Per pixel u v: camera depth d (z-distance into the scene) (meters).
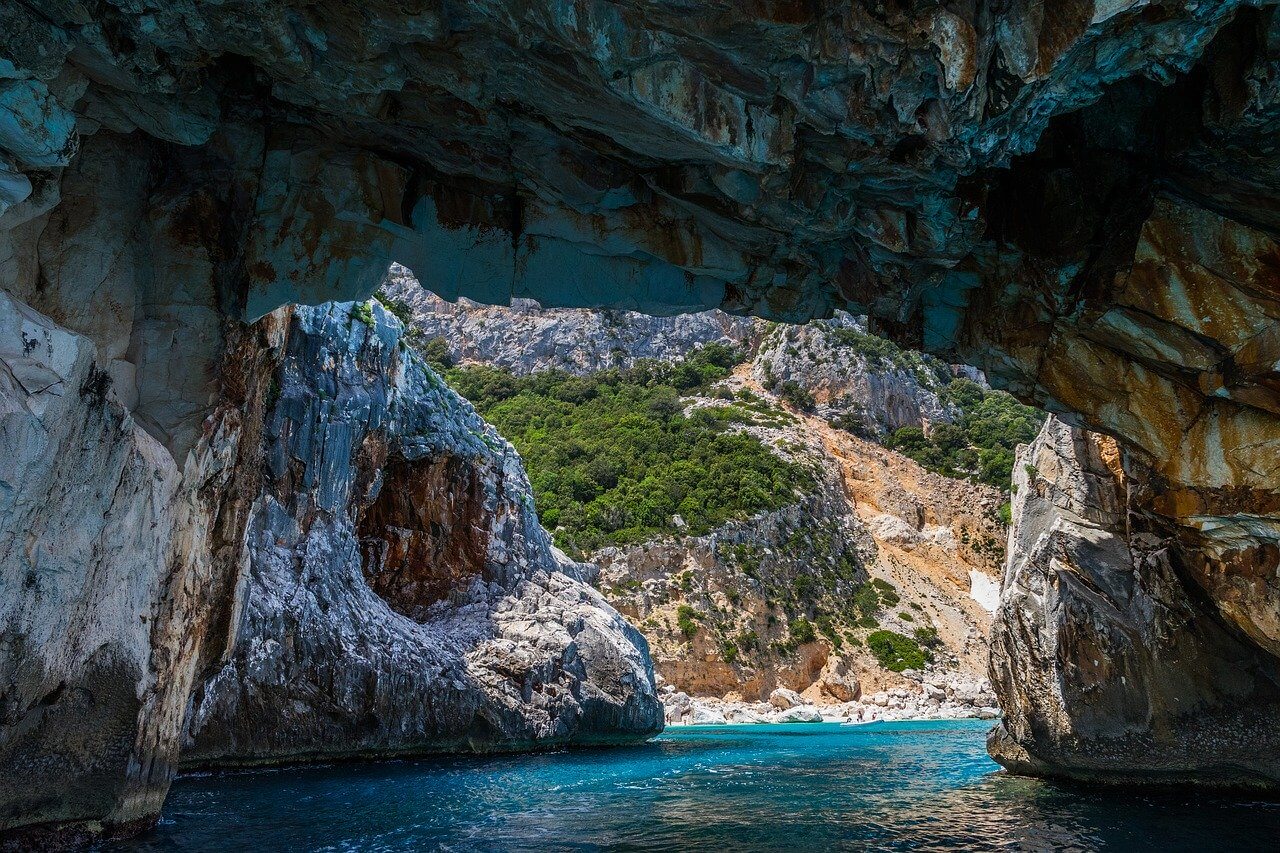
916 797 14.38
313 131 10.28
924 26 6.97
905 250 9.80
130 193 9.98
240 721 18.41
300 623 19.92
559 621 28.50
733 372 91.94
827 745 26.64
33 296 8.92
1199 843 9.89
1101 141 9.47
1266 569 10.46
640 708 28.81
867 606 55.94
